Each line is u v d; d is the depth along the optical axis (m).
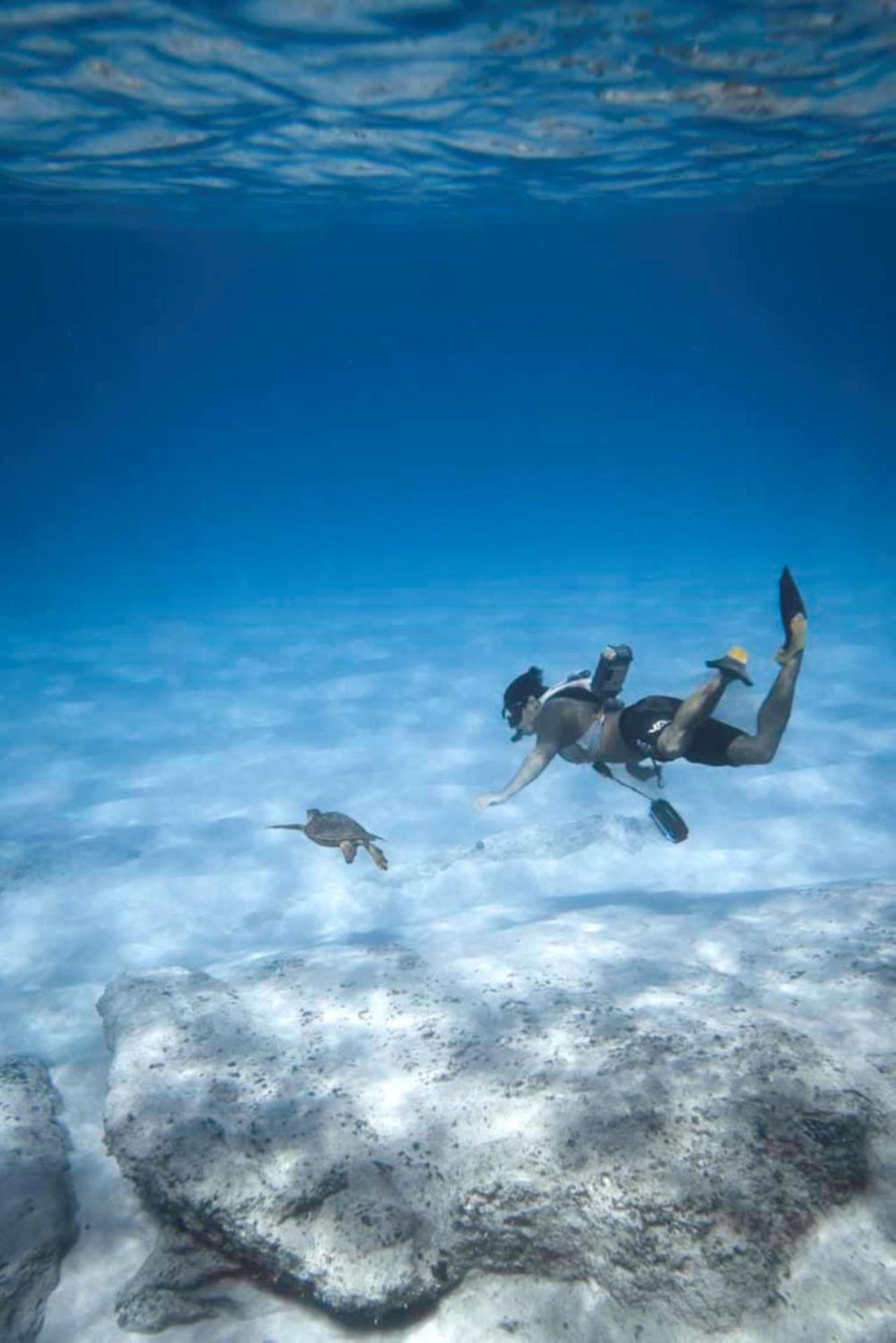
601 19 11.94
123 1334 2.96
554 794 8.88
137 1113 3.34
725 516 47.81
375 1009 3.97
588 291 94.88
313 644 17.09
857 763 9.01
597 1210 2.79
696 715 3.80
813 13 11.83
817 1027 3.51
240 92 14.33
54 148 18.02
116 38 11.93
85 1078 4.24
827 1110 2.97
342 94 14.74
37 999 5.33
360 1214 2.91
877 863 7.03
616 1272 2.75
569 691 4.26
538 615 19.19
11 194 24.66
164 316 115.31
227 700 13.05
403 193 25.89
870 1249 2.73
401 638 17.23
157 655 16.84
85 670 15.71
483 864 7.40
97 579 33.00
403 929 5.79
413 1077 3.44
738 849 7.43
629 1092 3.11
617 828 7.91
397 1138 3.16
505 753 10.10
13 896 7.04
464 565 32.44
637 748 4.07
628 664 4.21
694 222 37.06
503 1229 2.86
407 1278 2.83
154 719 12.20
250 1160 3.11
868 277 94.50
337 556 40.22
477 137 18.17
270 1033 3.85
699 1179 2.78
